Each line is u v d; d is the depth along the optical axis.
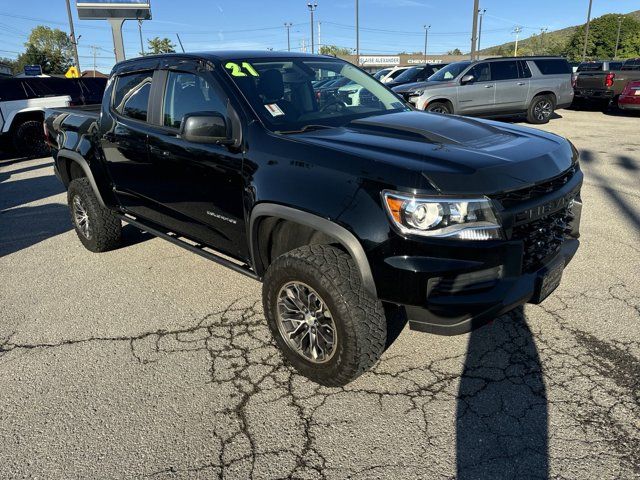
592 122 13.16
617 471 2.17
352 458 2.33
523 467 2.22
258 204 2.81
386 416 2.58
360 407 2.65
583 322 3.29
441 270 2.28
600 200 5.97
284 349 2.90
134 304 3.87
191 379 2.94
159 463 2.35
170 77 3.65
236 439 2.47
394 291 2.35
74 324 3.62
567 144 3.13
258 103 3.11
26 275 4.51
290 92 3.37
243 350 3.21
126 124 3.98
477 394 2.70
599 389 2.68
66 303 3.94
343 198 2.45
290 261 2.63
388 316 3.42
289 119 3.12
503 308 2.41
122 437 2.51
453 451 2.33
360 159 2.48
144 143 3.75
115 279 4.32
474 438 2.40
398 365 2.97
